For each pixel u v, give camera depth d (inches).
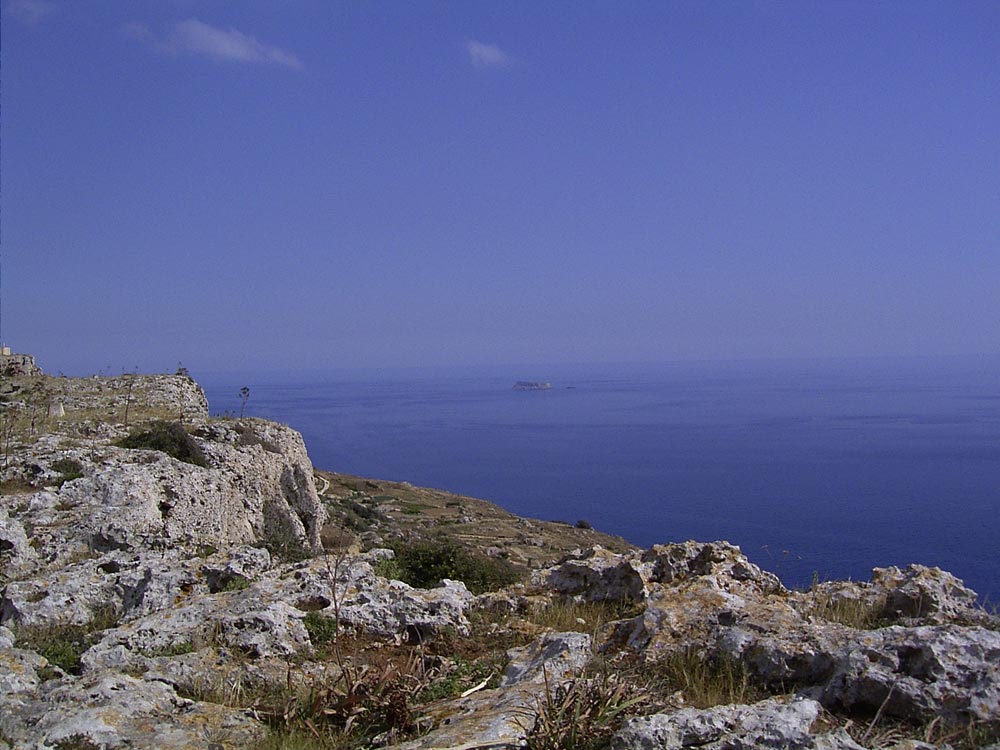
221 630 450.6
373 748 325.4
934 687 301.1
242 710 362.9
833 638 349.7
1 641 472.7
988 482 4163.4
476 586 647.8
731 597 418.9
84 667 413.1
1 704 353.1
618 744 275.9
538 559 1750.7
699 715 282.5
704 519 3358.8
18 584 579.5
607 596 531.2
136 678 383.2
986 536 2365.9
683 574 524.4
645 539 2768.2
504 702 337.7
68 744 314.3
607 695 320.8
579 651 387.2
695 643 379.6
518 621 492.4
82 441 1157.1
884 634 339.0
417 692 376.2
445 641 460.4
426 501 2677.2
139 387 1827.0
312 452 7145.7
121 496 883.4
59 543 765.3
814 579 506.0
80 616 556.1
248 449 1314.0
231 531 1107.9
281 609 469.7
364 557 677.3
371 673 378.9
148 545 809.5
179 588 565.0
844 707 314.2
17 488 908.6
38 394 1611.7
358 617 475.2
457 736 306.2
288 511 1294.3
